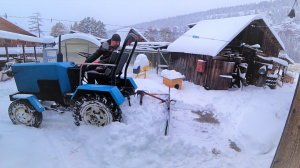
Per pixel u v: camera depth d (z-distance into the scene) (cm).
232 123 506
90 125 379
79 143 353
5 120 421
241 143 414
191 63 960
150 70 1178
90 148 336
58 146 343
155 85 681
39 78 418
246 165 345
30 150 327
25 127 391
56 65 409
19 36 970
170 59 1113
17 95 395
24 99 389
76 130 378
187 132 430
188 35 1092
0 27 1716
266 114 584
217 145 396
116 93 369
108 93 373
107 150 327
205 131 448
